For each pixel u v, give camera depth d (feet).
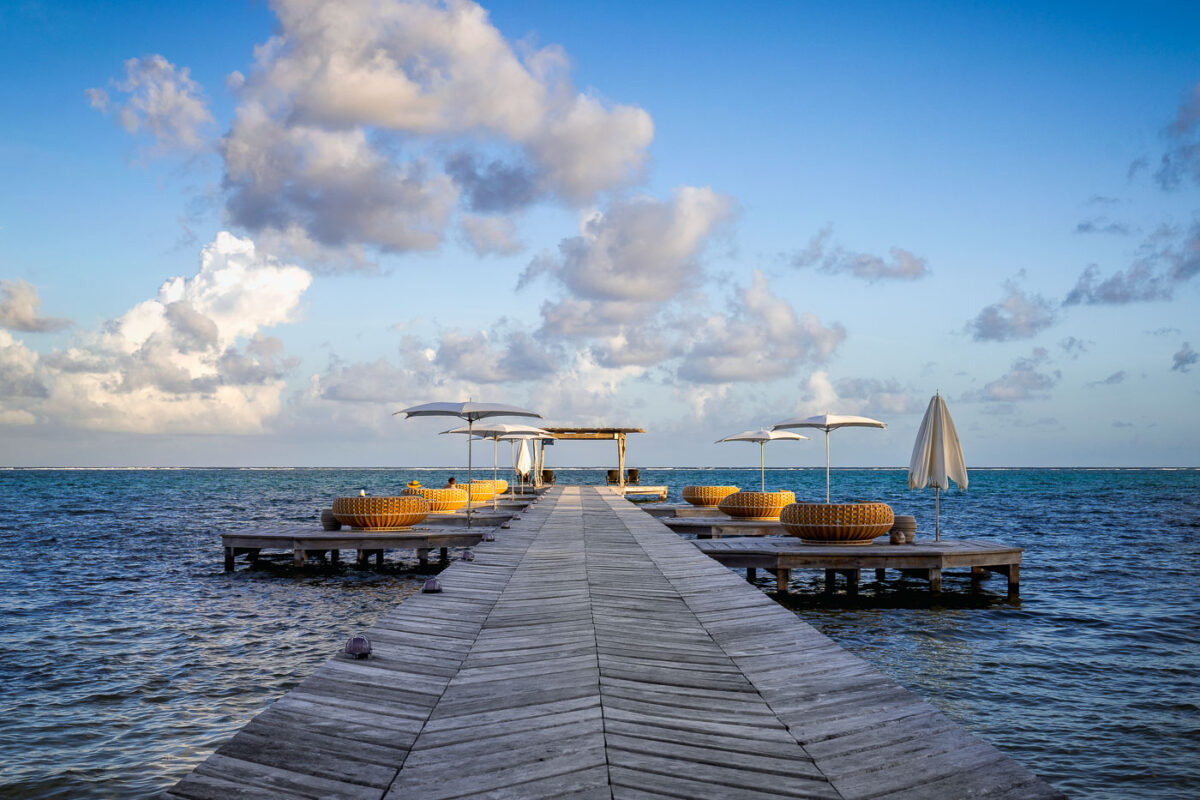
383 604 44.39
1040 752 21.53
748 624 22.44
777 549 47.16
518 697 15.40
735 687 16.08
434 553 68.90
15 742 22.21
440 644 19.84
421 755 12.35
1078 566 59.67
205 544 76.43
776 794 10.85
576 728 13.58
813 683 16.38
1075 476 410.52
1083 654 32.89
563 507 76.38
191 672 29.73
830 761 12.03
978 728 23.50
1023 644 34.88
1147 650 33.53
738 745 12.74
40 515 118.21
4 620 39.63
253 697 26.61
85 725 23.71
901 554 46.37
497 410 56.90
